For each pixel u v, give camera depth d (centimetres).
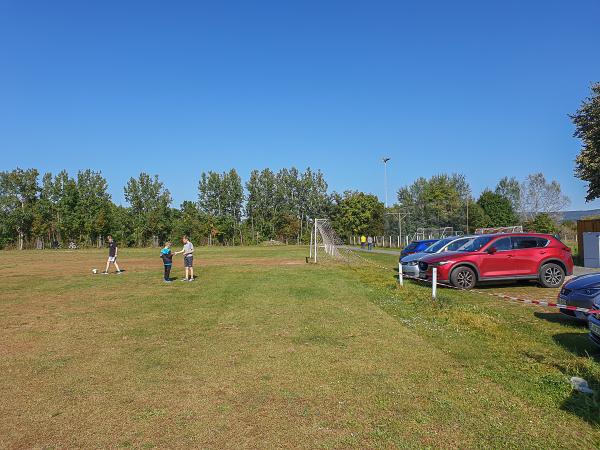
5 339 850
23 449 418
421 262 1557
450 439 422
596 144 2625
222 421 472
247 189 8225
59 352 754
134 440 433
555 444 409
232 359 694
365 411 489
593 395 513
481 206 8275
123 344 802
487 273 1437
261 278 1911
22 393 562
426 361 664
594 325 675
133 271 2381
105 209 7100
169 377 616
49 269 2556
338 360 677
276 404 514
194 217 7962
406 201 8375
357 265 2569
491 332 827
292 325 930
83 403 527
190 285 1700
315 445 416
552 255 1464
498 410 486
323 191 8431
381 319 980
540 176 7006
